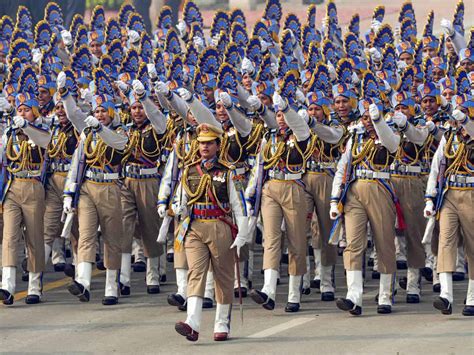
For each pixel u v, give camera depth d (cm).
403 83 2598
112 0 7119
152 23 6072
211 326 2355
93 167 2572
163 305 2581
